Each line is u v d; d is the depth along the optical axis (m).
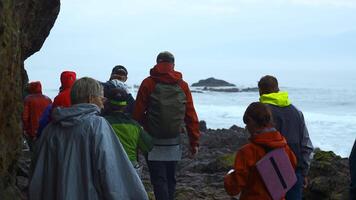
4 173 6.05
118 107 6.60
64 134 4.96
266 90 6.81
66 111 4.97
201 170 13.61
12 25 6.22
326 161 10.82
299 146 6.74
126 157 4.93
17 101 6.41
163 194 7.80
